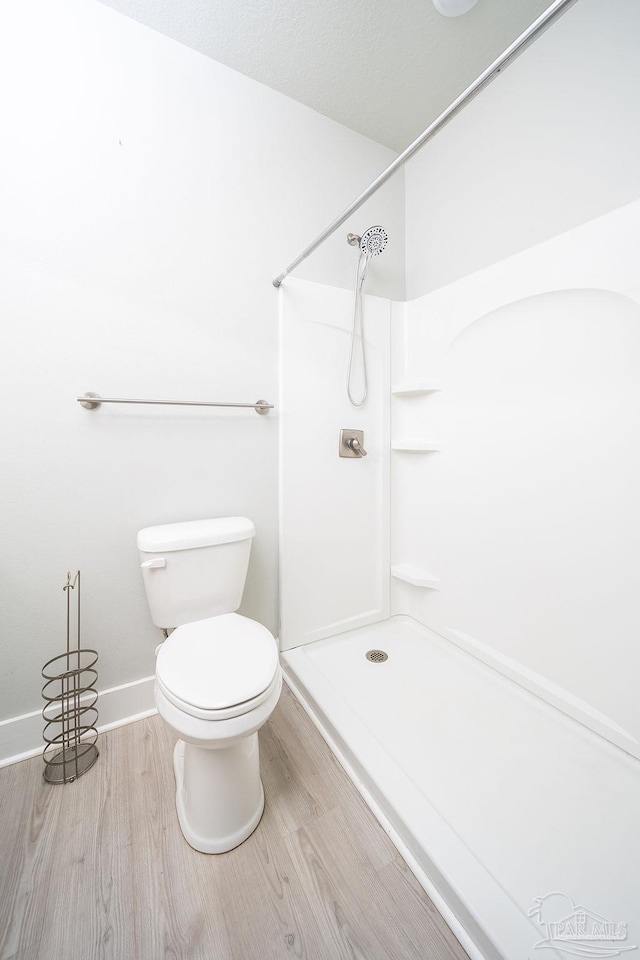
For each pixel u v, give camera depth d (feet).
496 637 4.69
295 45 4.35
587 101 3.83
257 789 3.24
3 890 2.71
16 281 3.55
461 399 4.99
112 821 3.20
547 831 2.90
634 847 2.79
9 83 3.47
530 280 4.02
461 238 5.24
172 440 4.37
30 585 3.78
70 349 3.80
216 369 4.58
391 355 5.82
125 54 3.95
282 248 4.97
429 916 2.56
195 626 3.67
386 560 5.98
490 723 3.98
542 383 4.05
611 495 3.53
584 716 3.77
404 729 3.92
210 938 2.47
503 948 2.20
